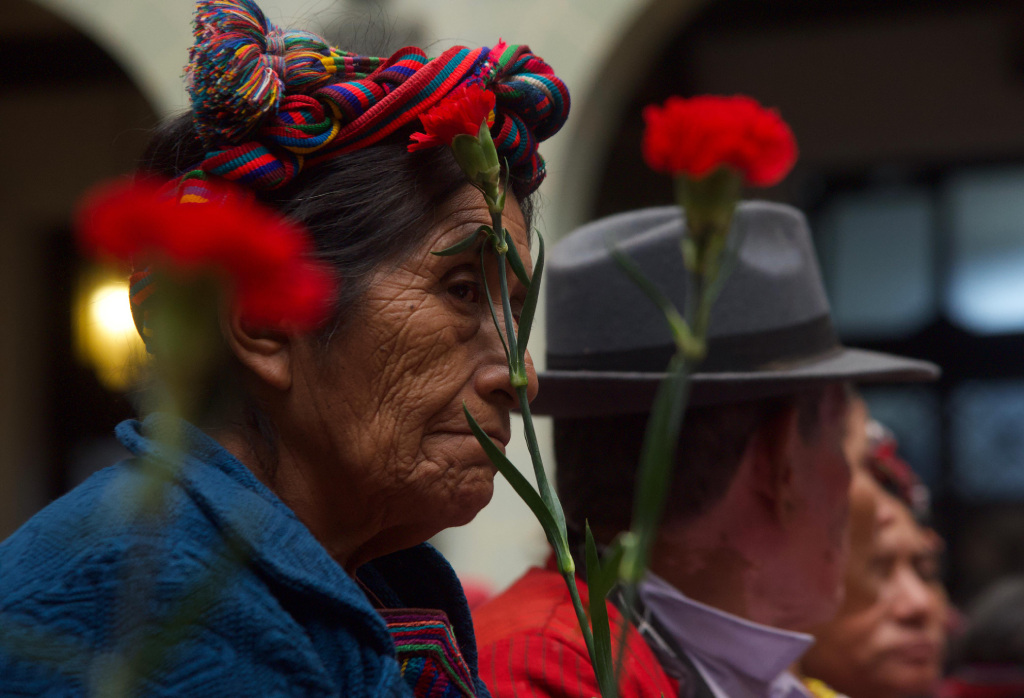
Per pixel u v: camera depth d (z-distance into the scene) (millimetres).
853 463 3736
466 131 1279
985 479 12312
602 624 1149
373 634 1341
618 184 12656
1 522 12836
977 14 12141
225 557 1237
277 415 1499
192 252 780
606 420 2434
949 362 12500
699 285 1011
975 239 12516
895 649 3787
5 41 12453
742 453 2365
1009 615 4523
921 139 12523
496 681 1964
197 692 1161
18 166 13133
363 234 1476
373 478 1482
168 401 809
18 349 13047
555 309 2574
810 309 2541
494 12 8867
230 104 1421
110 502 1269
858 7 12234
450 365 1499
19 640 1146
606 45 8836
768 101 12719
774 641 2297
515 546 8453
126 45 9500
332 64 1525
